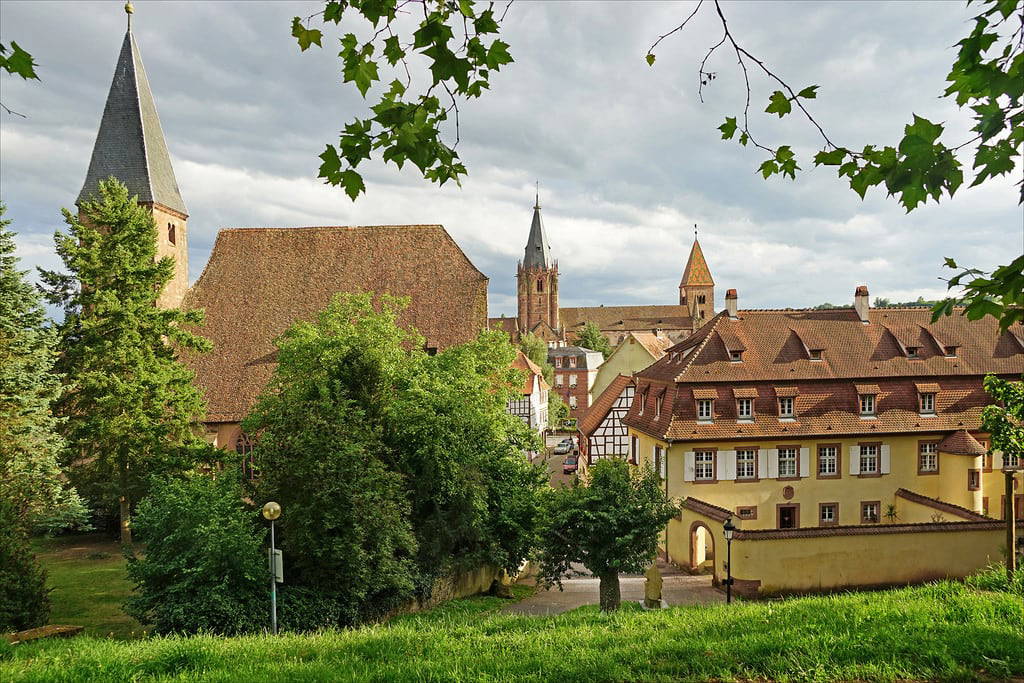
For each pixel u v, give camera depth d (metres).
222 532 15.67
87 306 29.45
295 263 39.47
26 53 4.52
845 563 21.72
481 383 28.11
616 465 17.86
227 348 36.62
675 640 8.41
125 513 29.36
